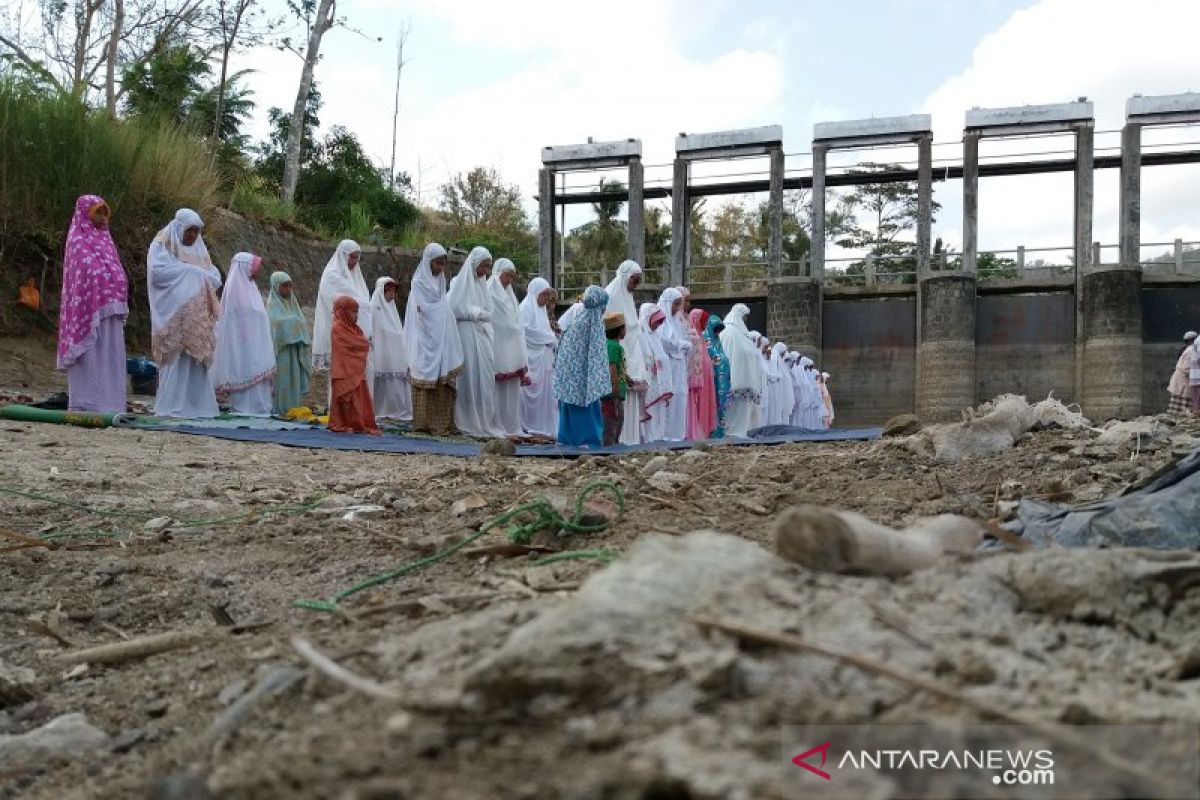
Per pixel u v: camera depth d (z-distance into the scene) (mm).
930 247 31500
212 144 22875
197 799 1981
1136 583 2311
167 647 3562
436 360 14016
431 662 2359
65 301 11750
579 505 4750
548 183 33500
